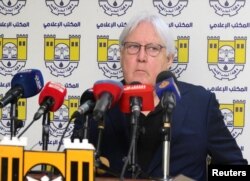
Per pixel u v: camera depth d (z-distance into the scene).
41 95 1.48
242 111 2.26
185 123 1.94
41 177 1.20
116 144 1.92
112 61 2.32
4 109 2.37
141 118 1.85
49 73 2.35
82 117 1.44
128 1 2.29
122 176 1.25
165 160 1.28
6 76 2.38
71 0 2.32
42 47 2.35
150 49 1.97
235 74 2.25
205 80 2.27
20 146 1.15
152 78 1.98
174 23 2.26
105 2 2.30
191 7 2.25
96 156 1.44
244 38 2.24
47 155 1.16
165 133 1.28
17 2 2.35
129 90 1.34
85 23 2.32
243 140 2.27
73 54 2.34
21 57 2.36
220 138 1.99
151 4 2.27
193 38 2.25
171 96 1.32
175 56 2.27
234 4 2.23
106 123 1.94
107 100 1.28
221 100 2.27
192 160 1.92
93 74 2.33
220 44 2.24
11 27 2.36
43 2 2.34
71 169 1.15
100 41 2.32
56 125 2.35
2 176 1.14
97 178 1.44
